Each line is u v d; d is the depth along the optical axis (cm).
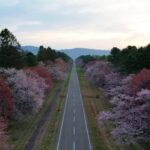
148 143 5231
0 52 9456
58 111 8350
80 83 15588
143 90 4866
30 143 5297
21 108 6406
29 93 6556
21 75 7044
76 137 5816
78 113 8162
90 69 15338
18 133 5853
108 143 5438
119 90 7744
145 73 6612
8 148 4669
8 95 5603
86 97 10944
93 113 8188
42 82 9500
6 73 6938
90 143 5438
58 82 15562
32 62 12775
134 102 4909
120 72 10256
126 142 4431
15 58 9562
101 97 10756
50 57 19162
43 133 6012
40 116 7594
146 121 4469
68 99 10450
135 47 11912
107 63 13938
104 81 11350
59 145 5275
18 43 10069
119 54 12662
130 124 4481
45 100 9994
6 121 5428
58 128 6488
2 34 9656
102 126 6600
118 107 5009
